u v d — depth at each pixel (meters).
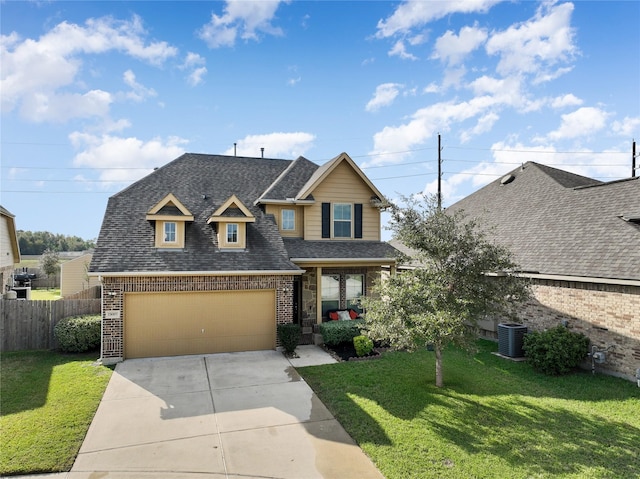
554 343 10.44
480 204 20.09
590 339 10.95
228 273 12.34
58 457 6.00
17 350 12.70
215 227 14.06
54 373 10.23
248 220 13.55
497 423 7.37
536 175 18.39
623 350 10.12
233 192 16.33
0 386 9.17
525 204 16.97
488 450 6.36
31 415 7.55
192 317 12.25
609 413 7.90
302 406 8.21
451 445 6.51
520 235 14.92
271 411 7.94
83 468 5.76
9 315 12.70
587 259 11.40
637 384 9.56
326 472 5.73
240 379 9.92
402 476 5.59
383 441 6.64
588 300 11.05
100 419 7.46
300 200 15.51
